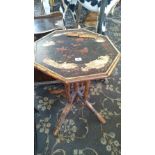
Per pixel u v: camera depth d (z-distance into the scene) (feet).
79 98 5.55
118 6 10.47
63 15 7.38
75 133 5.18
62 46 4.71
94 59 4.27
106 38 5.11
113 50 4.60
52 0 7.82
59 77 3.82
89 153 4.78
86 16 9.54
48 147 4.87
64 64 4.11
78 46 4.72
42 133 5.18
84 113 5.67
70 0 7.98
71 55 4.39
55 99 6.12
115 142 5.00
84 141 5.02
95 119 5.51
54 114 5.67
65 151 4.81
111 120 5.52
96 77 3.86
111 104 6.01
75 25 8.48
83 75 3.86
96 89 6.52
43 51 4.50
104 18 7.00
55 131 5.14
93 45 4.78
